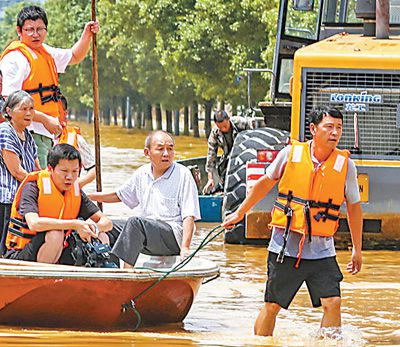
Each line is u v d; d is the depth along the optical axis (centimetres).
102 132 9431
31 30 1449
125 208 2456
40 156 1464
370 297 1346
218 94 5722
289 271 1101
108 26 7062
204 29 5306
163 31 6009
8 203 1269
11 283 1102
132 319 1141
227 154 2194
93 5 1564
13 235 1173
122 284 1102
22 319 1132
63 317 1130
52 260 1166
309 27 2016
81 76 9650
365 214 1691
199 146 6219
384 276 1504
